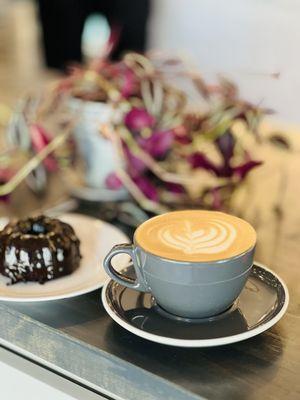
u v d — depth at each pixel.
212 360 0.61
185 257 0.61
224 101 1.00
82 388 0.68
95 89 1.00
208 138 0.97
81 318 0.68
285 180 1.04
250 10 2.72
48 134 1.02
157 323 0.64
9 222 0.83
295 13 2.60
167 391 0.59
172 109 0.98
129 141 0.95
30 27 2.45
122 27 3.16
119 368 0.62
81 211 0.97
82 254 0.80
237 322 0.63
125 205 0.99
